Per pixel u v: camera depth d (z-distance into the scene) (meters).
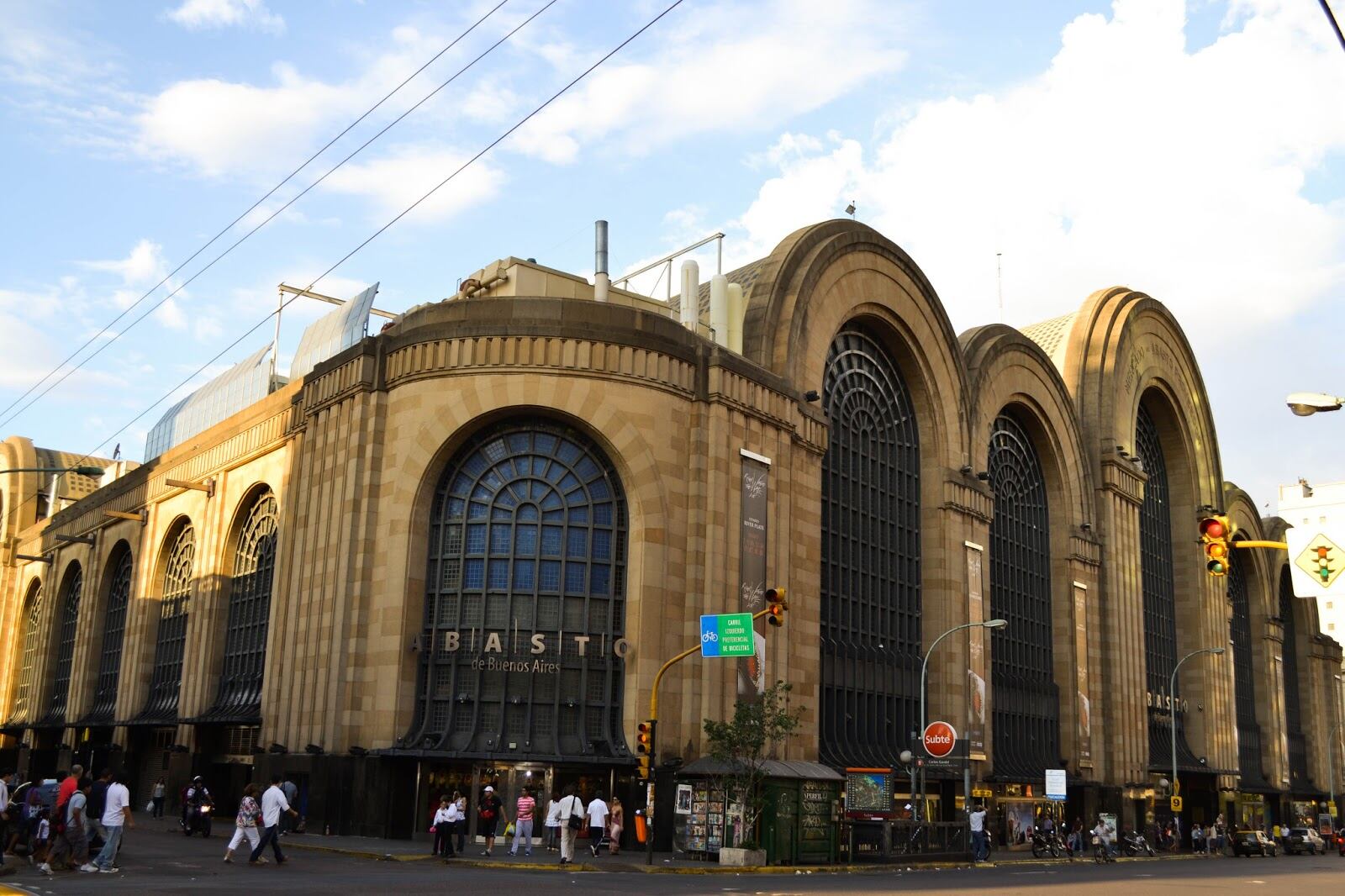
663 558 37.97
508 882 23.81
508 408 37.78
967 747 46.97
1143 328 75.06
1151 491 76.56
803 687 42.94
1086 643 62.81
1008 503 60.62
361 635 37.78
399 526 37.91
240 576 49.84
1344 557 18.11
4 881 20.44
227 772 47.94
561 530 37.81
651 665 37.00
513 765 36.22
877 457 51.81
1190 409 79.50
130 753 55.28
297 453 44.88
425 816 36.16
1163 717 71.25
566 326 38.12
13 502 79.00
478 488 38.31
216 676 49.31
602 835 34.28
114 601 63.28
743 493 40.78
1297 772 94.06
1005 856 48.69
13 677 74.06
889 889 25.00
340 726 37.06
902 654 50.53
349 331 49.88
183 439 63.09
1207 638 75.50
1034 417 62.91
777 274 46.00
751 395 41.91
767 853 33.25
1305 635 98.25
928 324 54.53
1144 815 64.00
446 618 37.41
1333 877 37.53
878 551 50.50
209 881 21.52
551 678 36.78
